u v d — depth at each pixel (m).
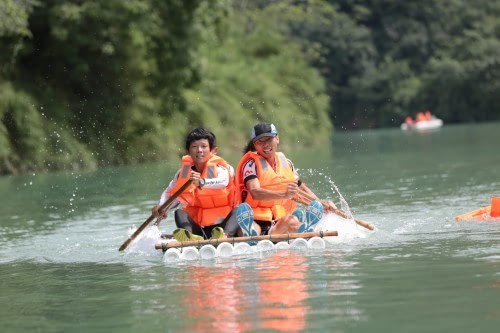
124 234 18.02
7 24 45.28
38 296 11.42
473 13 155.75
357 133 119.00
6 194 32.22
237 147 62.16
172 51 55.25
